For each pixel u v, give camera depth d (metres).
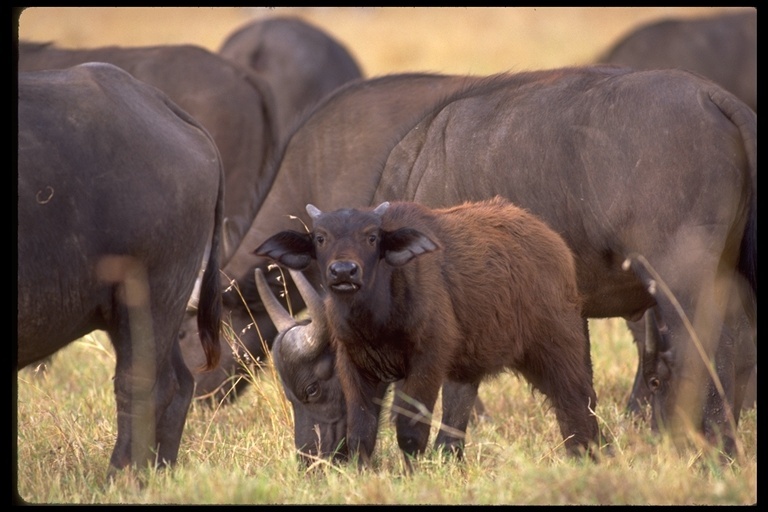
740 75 50.03
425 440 22.20
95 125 21.02
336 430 23.80
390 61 77.56
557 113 24.78
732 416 22.78
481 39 85.00
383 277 21.92
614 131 23.61
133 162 21.30
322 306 23.23
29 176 20.00
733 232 23.39
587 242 24.52
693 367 22.58
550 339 23.75
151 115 22.25
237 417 27.66
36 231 20.03
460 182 26.36
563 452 23.69
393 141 28.47
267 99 41.91
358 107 30.95
